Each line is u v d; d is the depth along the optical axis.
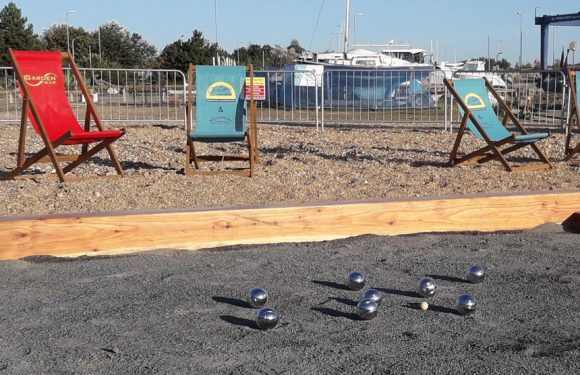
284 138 12.79
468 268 4.75
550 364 3.32
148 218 5.52
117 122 15.48
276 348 3.52
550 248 5.49
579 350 3.50
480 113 9.50
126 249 5.49
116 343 3.58
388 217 5.98
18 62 8.00
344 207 5.88
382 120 16.78
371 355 3.43
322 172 8.71
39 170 8.88
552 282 4.63
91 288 4.50
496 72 13.84
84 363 3.35
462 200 6.11
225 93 8.89
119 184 7.67
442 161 9.80
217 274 4.81
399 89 18.11
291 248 5.54
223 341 3.62
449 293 4.43
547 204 6.29
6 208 6.61
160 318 3.95
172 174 8.38
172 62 47.22
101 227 5.42
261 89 14.48
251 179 8.10
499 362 3.35
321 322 3.91
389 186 7.82
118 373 3.24
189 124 8.41
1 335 3.71
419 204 6.03
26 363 3.35
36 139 11.98
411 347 3.54
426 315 4.03
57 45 59.78
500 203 6.18
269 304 4.20
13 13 54.25
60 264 5.11
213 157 8.95
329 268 4.96
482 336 3.69
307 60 29.62
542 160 9.13
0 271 4.89
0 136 12.32
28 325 3.85
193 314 4.02
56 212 6.49
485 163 9.59
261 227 5.73
